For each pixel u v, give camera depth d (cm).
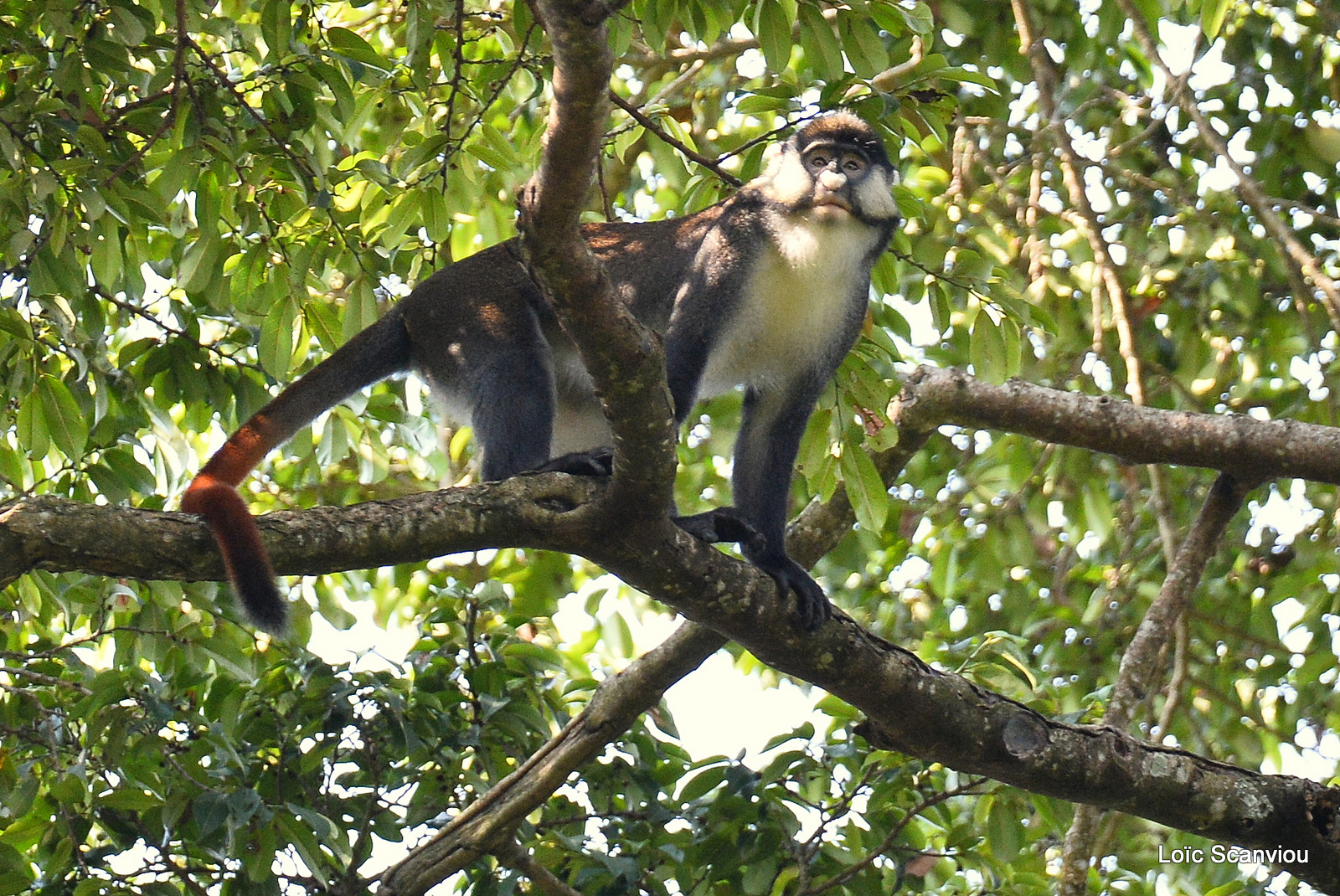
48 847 896
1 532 632
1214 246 1457
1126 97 1424
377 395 1149
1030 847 1285
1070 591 1619
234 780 892
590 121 585
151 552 669
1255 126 1541
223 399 1041
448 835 947
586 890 959
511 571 1552
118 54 850
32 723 924
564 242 642
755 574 838
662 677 961
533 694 1018
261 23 906
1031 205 1416
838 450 1023
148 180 1055
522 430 1005
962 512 1586
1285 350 1493
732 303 1005
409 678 972
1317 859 902
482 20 1173
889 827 992
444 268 1073
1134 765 892
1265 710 1483
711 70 1512
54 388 929
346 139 1023
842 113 1047
